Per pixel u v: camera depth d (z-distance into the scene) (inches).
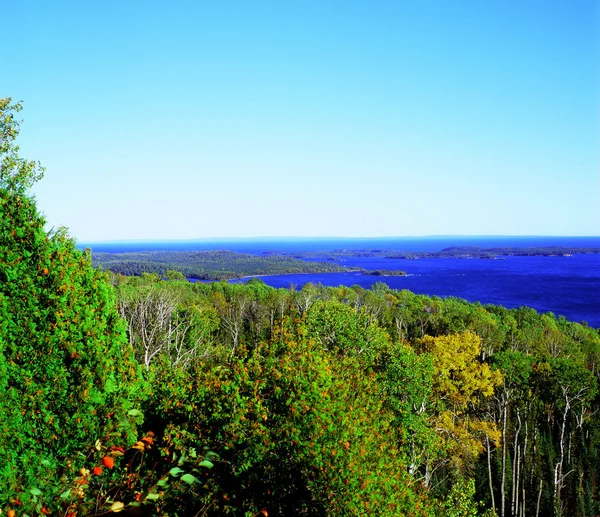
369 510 322.7
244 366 407.2
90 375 309.3
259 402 366.9
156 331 1168.2
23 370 287.7
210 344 1337.4
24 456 272.1
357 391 471.8
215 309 2174.0
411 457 756.0
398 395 818.2
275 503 335.0
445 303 2810.0
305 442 335.9
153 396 399.2
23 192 319.6
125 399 333.4
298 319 534.9
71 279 318.0
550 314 3127.5
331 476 322.3
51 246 313.9
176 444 330.3
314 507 324.2
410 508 399.9
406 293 3373.5
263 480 341.4
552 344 2212.1
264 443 341.4
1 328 285.1
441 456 1013.2
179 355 1096.8
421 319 2551.7
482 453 1390.3
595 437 1535.4
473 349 1217.4
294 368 394.6
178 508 290.0
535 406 1523.1
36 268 301.6
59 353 302.4
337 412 363.9
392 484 378.0
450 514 693.9
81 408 301.0
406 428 758.5
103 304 336.5
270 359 413.1
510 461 1360.7
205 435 361.1
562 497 1360.7
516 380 1346.0
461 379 1147.3
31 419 286.7
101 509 137.1
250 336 2041.1
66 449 291.1
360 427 378.9
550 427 1579.7
